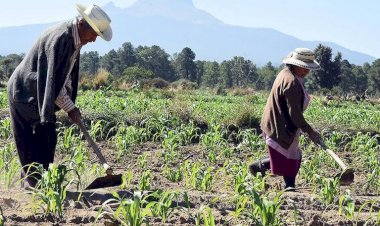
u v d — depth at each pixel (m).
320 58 80.69
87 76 28.95
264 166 7.78
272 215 5.05
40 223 4.95
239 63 119.94
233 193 6.59
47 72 5.86
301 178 8.72
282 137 7.38
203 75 126.69
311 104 27.03
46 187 5.42
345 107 29.17
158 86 38.06
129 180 6.83
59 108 6.21
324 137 13.26
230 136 12.54
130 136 10.71
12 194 5.93
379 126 15.85
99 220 5.12
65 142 9.12
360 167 10.10
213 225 4.75
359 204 6.71
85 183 6.60
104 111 12.37
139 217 4.74
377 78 109.75
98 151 6.05
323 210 6.25
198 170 7.36
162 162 9.34
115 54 119.94
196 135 11.64
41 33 6.08
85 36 5.99
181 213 5.54
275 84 7.45
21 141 6.26
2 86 27.02
